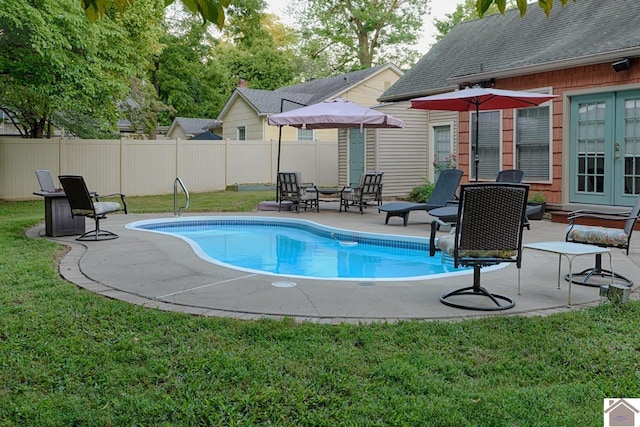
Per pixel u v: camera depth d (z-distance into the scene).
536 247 4.98
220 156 19.17
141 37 17.20
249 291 5.03
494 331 3.83
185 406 2.71
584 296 4.89
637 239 8.30
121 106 20.66
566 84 10.69
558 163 10.95
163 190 18.19
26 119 18.39
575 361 3.30
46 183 9.23
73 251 7.30
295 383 2.96
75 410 2.69
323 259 8.21
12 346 3.51
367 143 15.84
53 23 11.68
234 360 3.25
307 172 20.88
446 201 10.20
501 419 2.59
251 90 23.91
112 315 4.20
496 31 14.99
